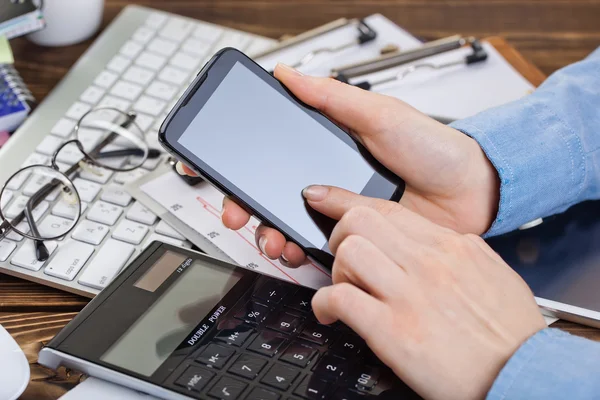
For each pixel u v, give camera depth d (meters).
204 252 0.66
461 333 0.50
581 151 0.68
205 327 0.54
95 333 0.53
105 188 0.72
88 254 0.66
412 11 0.99
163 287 0.57
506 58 0.89
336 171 0.62
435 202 0.68
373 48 0.90
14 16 0.76
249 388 0.50
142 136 0.76
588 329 0.62
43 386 0.56
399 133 0.63
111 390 0.53
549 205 0.68
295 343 0.54
